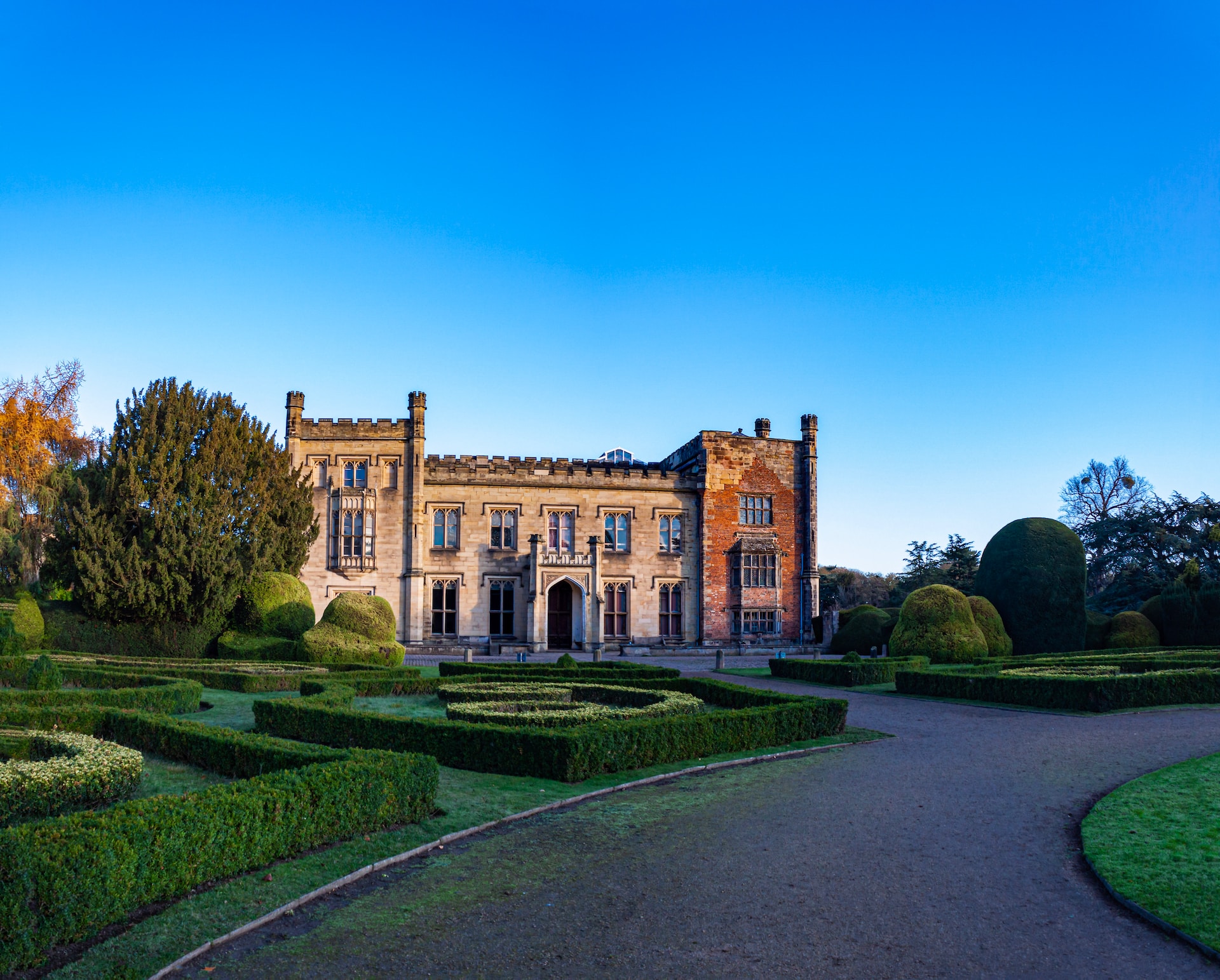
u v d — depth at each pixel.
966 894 9.98
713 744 17.84
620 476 59.44
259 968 8.07
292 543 45.81
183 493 40.50
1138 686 25.34
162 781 14.09
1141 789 14.47
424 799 12.81
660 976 7.96
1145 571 64.75
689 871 10.72
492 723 18.83
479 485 57.38
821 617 60.66
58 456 48.06
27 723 17.41
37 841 8.23
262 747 13.84
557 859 11.16
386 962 8.22
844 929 9.00
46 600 40.81
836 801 14.20
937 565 94.00
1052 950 8.52
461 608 56.19
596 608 55.47
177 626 39.94
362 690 26.64
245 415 44.59
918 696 29.03
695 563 59.91
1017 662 33.53
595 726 16.39
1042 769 16.70
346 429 55.56
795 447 62.09
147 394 41.34
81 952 8.16
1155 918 9.10
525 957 8.34
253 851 10.31
